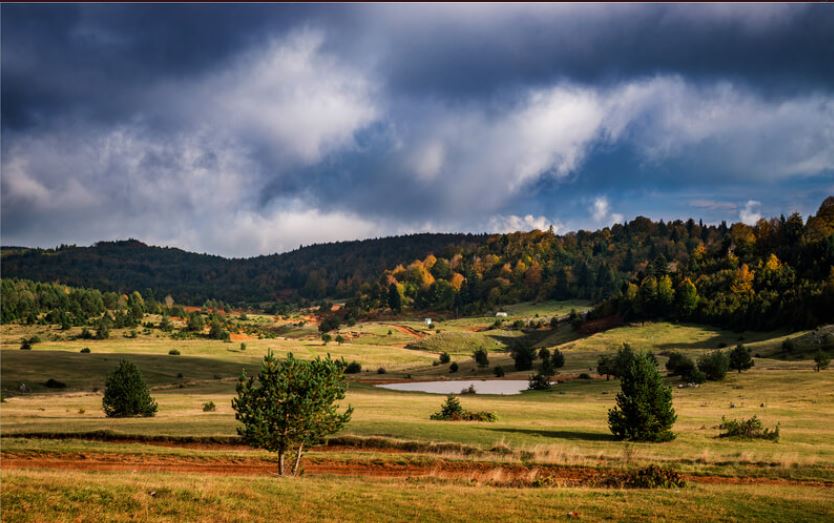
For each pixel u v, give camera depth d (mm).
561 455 36562
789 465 33438
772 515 22188
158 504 22406
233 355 180375
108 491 23469
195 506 22391
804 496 25219
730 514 22312
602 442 42500
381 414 59938
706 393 85562
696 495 25359
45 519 20328
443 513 22391
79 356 140250
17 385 105188
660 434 43031
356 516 21969
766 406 69812
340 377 33156
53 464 35594
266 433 30719
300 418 31125
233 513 21812
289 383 31703
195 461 36625
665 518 21844
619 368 111375
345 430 45031
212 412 65250
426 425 48781
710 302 199125
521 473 32844
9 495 22328
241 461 36688
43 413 66625
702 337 179500
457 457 36438
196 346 199000
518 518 21875
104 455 37594
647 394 43469
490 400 83375
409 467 34938
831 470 32219
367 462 35875
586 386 105688
